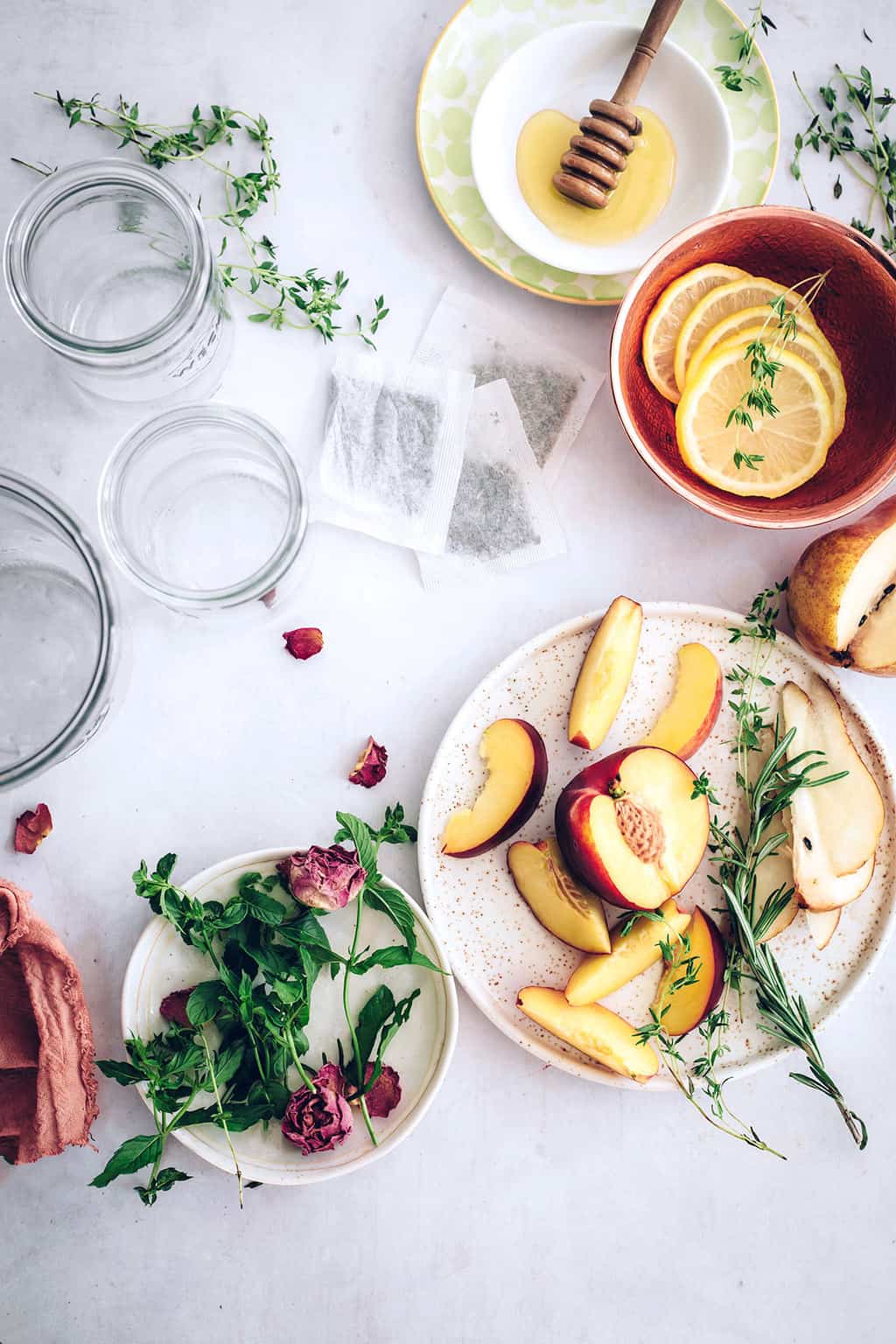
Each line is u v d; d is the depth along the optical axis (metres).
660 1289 0.64
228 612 0.59
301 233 0.64
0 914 0.58
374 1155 0.59
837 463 0.61
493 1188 0.63
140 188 0.57
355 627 0.63
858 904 0.62
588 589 0.64
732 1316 0.64
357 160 0.64
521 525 0.64
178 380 0.61
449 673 0.64
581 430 0.64
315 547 0.63
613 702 0.60
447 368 0.64
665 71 0.62
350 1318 0.63
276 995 0.57
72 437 0.63
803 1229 0.64
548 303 0.64
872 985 0.64
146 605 0.63
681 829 0.59
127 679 0.58
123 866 0.62
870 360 0.60
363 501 0.63
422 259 0.64
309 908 0.58
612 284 0.63
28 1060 0.60
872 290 0.59
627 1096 0.63
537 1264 0.63
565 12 0.62
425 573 0.63
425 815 0.61
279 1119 0.59
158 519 0.61
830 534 0.59
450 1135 0.63
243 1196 0.63
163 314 0.63
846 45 0.65
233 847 0.63
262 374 0.64
